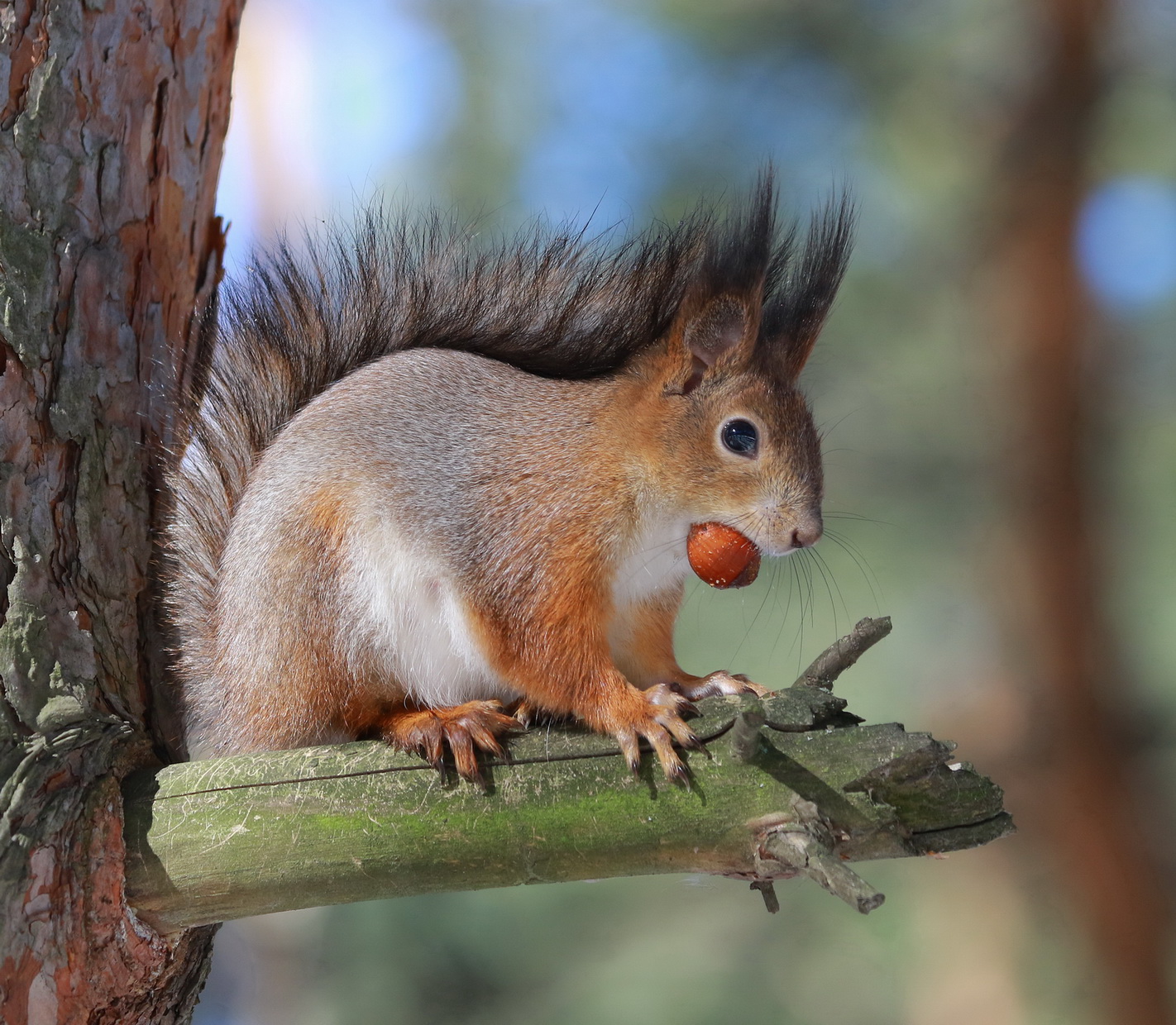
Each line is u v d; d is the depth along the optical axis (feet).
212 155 11.81
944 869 14.34
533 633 11.75
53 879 11.50
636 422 11.82
